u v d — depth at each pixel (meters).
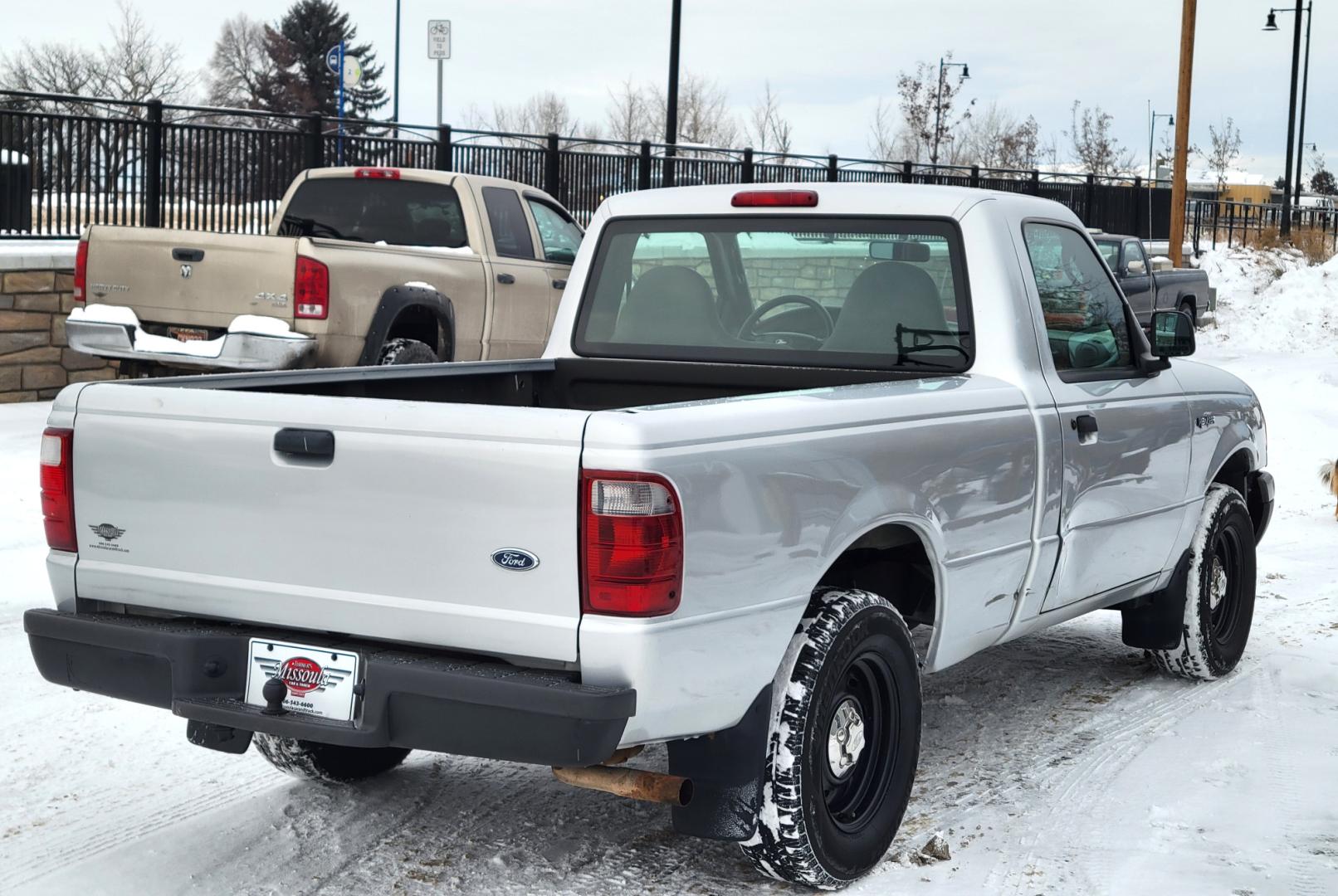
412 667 3.23
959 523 4.12
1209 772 4.79
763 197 5.07
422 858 3.96
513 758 3.15
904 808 3.98
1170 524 5.50
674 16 25.11
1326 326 27.39
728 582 3.30
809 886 3.74
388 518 3.29
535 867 3.91
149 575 3.63
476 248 11.02
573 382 5.38
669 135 25.36
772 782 3.54
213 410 3.51
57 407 3.75
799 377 4.95
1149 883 3.84
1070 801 4.50
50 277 12.01
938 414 4.06
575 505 3.10
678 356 5.20
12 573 6.96
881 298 4.86
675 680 3.20
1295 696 5.75
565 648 3.13
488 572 3.20
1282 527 9.91
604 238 5.41
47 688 5.39
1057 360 4.89
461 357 10.83
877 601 3.85
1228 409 5.99
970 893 3.76
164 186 14.27
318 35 99.00
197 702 3.47
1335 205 65.94
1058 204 5.27
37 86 44.59
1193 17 24.55
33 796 4.36
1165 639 5.77
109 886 3.72
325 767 4.44
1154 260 24.27
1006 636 4.67
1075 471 4.73
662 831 4.21
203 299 9.45
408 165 17.23
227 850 3.98
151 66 45.47
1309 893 3.78
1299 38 44.88
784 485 3.46
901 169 27.97
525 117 56.81
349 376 4.43
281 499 3.42
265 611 3.48
